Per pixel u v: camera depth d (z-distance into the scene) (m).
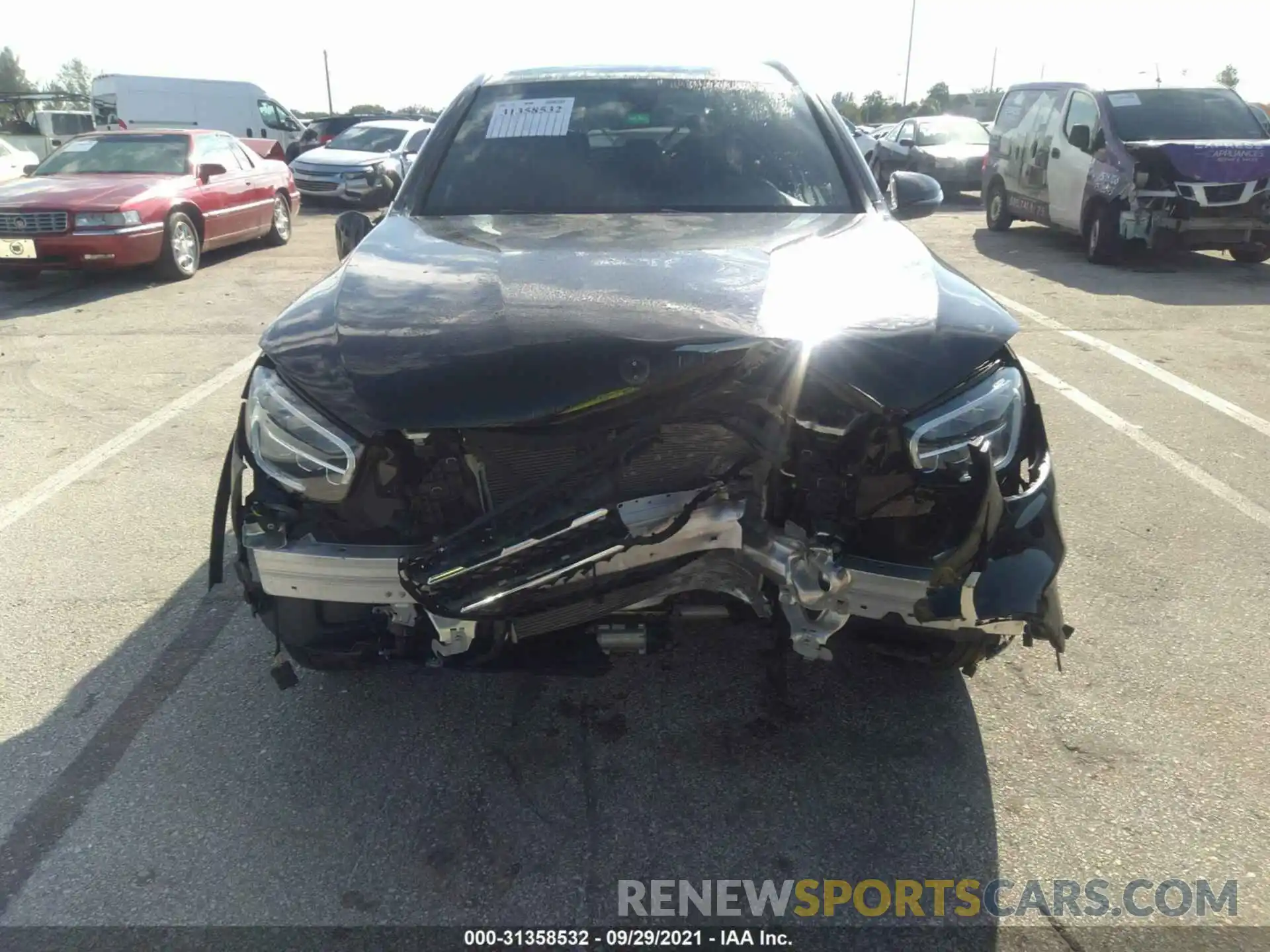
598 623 2.45
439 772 2.77
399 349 2.34
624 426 2.24
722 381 2.24
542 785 2.71
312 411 2.33
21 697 3.10
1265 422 5.54
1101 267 10.48
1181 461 4.96
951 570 2.24
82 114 26.78
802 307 2.46
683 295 2.51
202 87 24.34
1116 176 10.16
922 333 2.42
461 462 2.31
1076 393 6.04
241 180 11.41
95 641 3.41
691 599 2.42
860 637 2.49
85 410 5.88
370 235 3.25
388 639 2.48
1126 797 2.65
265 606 2.52
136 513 4.44
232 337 7.64
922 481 2.30
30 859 2.46
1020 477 2.43
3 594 3.73
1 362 6.95
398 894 2.36
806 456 2.31
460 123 3.89
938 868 2.43
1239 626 3.46
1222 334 7.55
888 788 2.69
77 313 8.57
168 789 2.70
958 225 14.20
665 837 2.53
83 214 9.15
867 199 3.55
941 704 3.03
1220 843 2.49
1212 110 10.62
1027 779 2.72
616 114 3.87
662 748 2.86
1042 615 2.30
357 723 2.97
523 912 2.31
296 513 2.41
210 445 5.28
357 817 2.60
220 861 2.46
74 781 2.73
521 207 3.50
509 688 3.13
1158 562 3.92
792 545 2.23
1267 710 3.00
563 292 2.53
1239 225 9.66
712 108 3.89
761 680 3.15
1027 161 12.20
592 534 2.23
